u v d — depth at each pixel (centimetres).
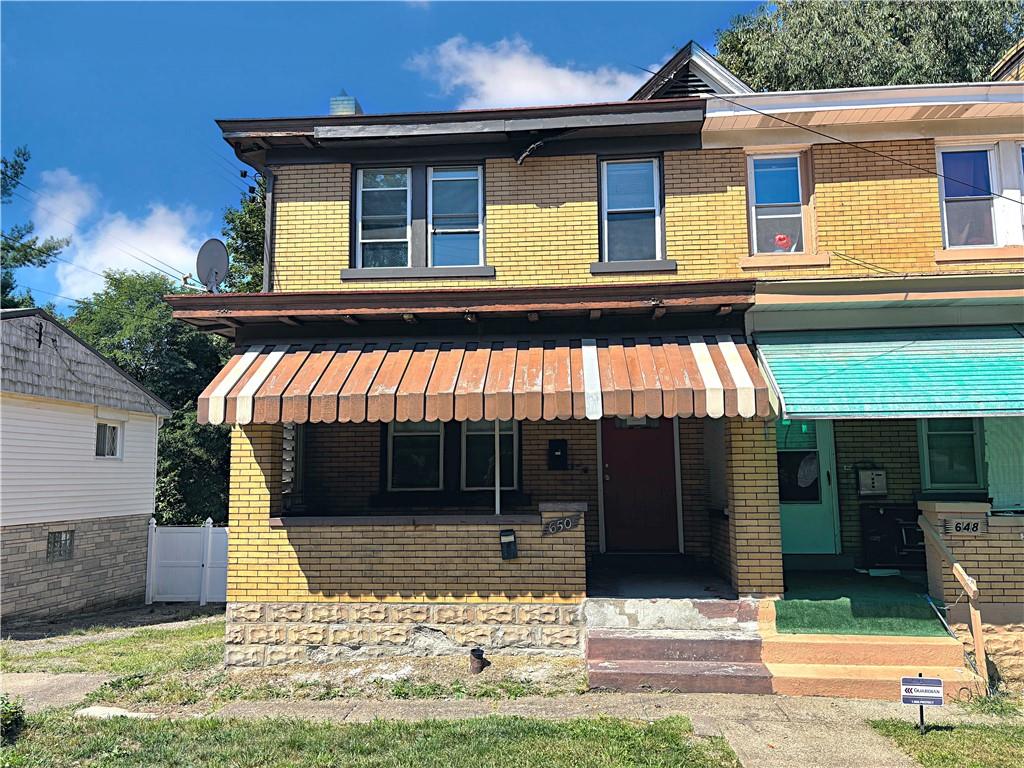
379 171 1012
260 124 957
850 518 1037
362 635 862
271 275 981
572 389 791
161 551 1806
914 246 922
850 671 769
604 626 840
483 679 798
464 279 962
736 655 799
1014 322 894
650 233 973
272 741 623
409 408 797
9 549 1354
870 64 2036
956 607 832
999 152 938
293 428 1031
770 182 968
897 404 764
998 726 668
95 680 859
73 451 1540
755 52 2211
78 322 3152
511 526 864
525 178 978
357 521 877
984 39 2088
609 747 604
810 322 898
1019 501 848
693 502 1070
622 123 934
